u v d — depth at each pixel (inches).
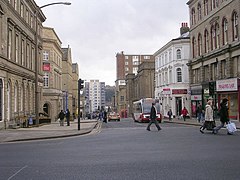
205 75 1662.2
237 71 1307.8
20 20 1387.8
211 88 1288.1
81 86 1000.2
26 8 1528.1
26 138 716.7
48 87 2322.8
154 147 514.9
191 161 378.0
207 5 1619.1
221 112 740.0
